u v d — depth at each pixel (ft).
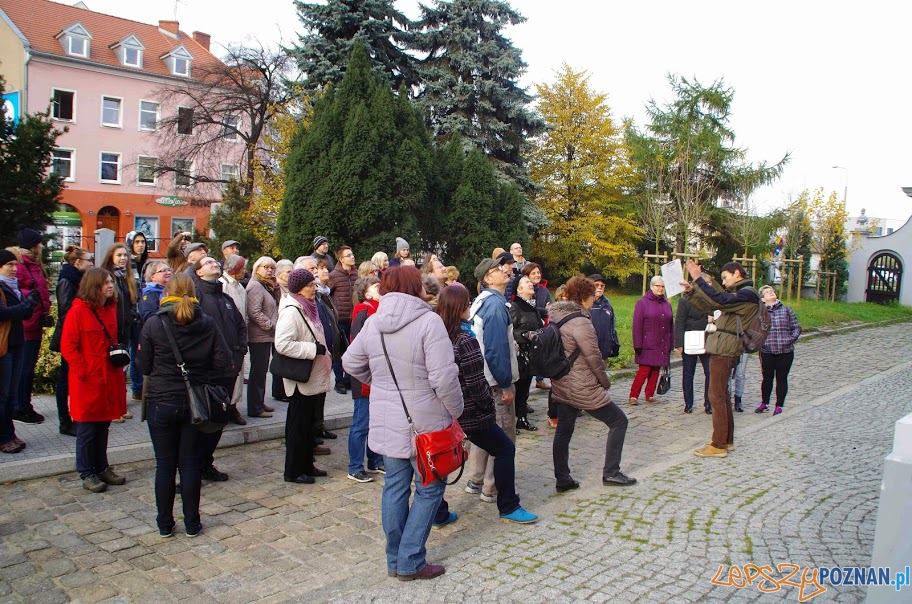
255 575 13.84
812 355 52.34
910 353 53.83
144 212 133.69
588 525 16.14
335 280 29.94
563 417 19.02
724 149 95.09
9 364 19.65
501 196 60.90
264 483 19.47
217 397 15.20
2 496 17.63
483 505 18.11
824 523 15.88
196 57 142.20
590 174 106.73
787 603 11.95
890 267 121.70
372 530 16.29
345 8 72.43
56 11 130.52
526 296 23.31
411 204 49.32
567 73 106.01
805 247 118.52
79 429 18.02
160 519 15.40
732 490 18.53
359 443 19.67
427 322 13.26
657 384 32.96
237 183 80.28
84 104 126.00
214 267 21.20
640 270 108.78
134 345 25.80
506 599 12.35
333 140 48.16
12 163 41.29
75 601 12.60
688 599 12.17
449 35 81.20
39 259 24.03
